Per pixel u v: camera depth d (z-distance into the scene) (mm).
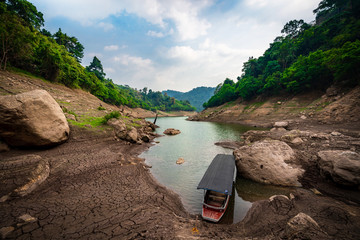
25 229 7309
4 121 15539
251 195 14469
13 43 38188
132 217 9227
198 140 39906
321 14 98125
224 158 19312
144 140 37375
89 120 32188
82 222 8367
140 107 180500
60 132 20656
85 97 58625
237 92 98312
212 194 13766
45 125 18766
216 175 14445
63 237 7082
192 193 14914
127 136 32469
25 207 9195
